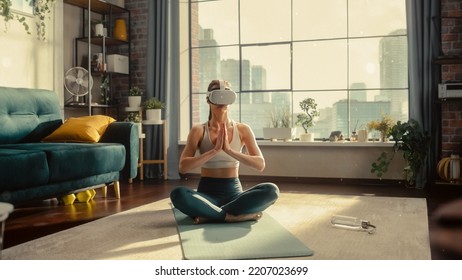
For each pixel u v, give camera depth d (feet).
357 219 8.83
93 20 18.40
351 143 16.42
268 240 7.63
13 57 14.32
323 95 17.70
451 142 15.35
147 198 13.28
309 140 17.34
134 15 19.44
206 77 19.31
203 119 19.48
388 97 17.03
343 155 16.78
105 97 18.45
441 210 11.13
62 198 12.23
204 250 7.04
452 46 15.31
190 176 18.83
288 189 15.03
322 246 7.41
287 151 17.52
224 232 8.25
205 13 19.24
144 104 18.30
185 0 19.29
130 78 19.33
